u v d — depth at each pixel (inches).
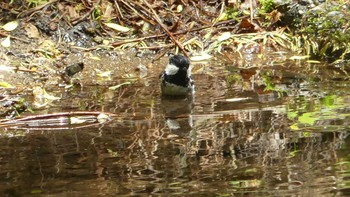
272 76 440.5
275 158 276.1
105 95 405.1
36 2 550.9
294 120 330.6
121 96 401.1
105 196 240.7
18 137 320.2
